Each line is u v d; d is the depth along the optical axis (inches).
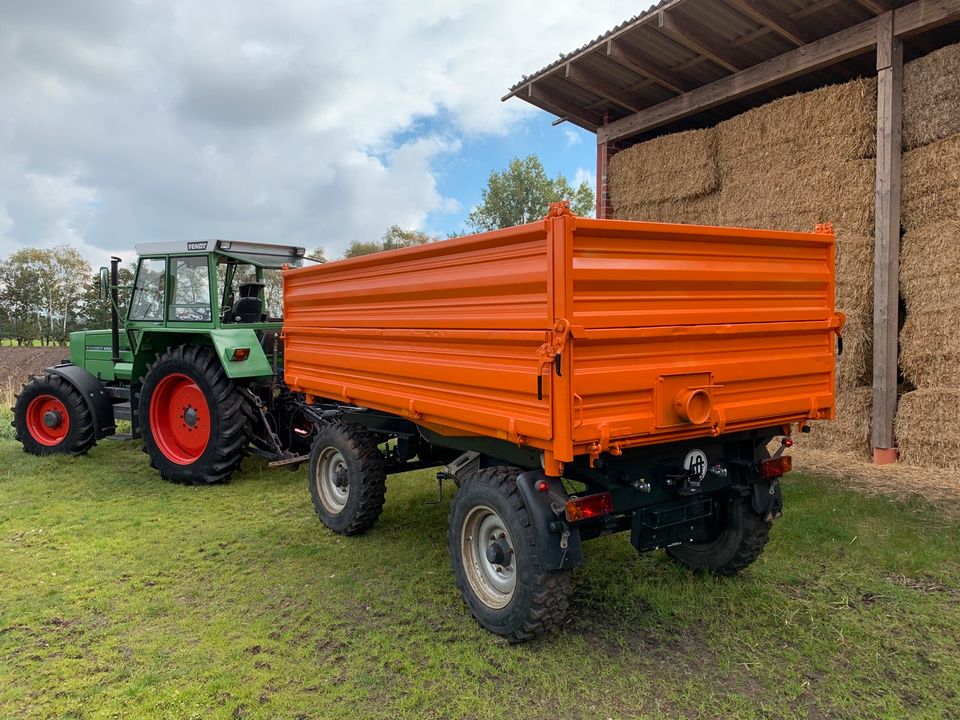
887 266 219.6
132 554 159.3
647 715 93.5
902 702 96.0
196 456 229.8
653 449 115.1
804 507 180.2
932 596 129.3
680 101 288.4
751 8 223.5
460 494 122.6
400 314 136.9
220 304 257.8
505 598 117.3
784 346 125.4
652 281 104.5
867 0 215.2
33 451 274.1
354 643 115.2
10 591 137.6
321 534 174.2
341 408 185.0
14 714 94.5
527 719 93.0
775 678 102.5
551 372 95.7
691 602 128.3
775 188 256.5
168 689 100.5
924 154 215.8
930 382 216.1
